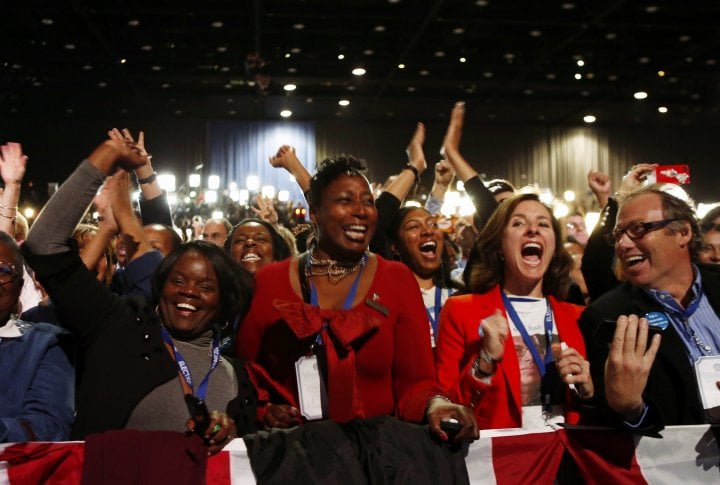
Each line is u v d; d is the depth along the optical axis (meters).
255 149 20.62
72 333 2.24
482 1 12.05
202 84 17.28
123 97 18.12
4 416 2.17
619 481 2.23
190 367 2.25
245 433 2.22
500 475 2.20
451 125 4.09
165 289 2.31
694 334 2.41
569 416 2.40
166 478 2.01
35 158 19.91
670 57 15.14
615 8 12.28
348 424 2.13
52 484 2.01
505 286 2.73
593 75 16.52
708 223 3.38
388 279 2.32
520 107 19.47
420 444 2.14
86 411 2.11
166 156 20.39
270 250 3.73
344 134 20.98
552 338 2.54
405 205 4.13
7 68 15.73
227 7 12.22
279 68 15.81
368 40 14.09
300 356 2.23
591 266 3.43
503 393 2.40
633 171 3.52
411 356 2.29
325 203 2.30
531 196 2.73
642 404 2.19
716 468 2.26
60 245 2.16
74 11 12.32
